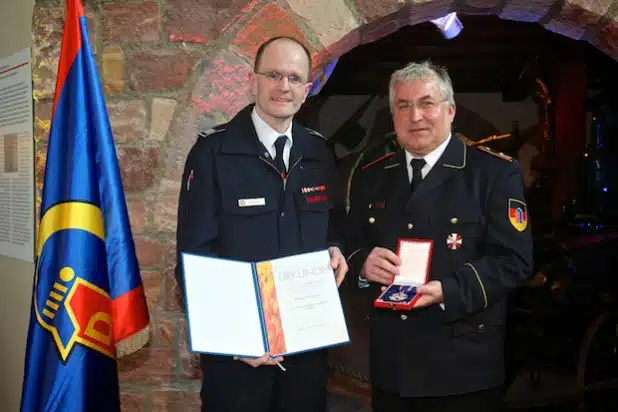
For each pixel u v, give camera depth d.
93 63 2.03
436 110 1.81
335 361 4.04
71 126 2.01
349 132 7.73
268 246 1.79
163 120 2.20
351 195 2.05
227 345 1.64
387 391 1.86
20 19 2.60
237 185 1.79
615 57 2.36
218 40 2.19
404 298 1.70
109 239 2.00
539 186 7.92
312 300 1.74
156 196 2.20
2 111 2.70
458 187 1.84
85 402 1.98
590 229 5.82
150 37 2.20
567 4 2.13
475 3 2.19
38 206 2.38
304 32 2.17
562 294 4.17
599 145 8.09
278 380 1.83
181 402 2.19
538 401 3.47
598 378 3.80
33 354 2.01
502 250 1.78
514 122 9.11
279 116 1.79
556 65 8.05
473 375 1.80
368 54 7.14
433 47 7.00
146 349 2.20
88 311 2.00
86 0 2.22
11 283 2.79
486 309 1.82
